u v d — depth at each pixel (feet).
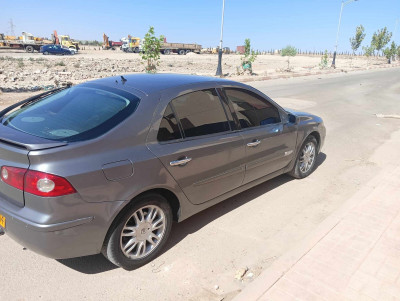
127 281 10.28
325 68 146.61
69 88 13.03
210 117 12.40
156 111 10.80
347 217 13.46
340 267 10.44
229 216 14.39
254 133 13.87
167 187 10.83
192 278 10.52
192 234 12.93
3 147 9.23
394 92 65.51
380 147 25.12
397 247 11.53
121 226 9.99
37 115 11.00
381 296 9.34
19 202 9.19
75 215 9.00
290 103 45.65
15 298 9.39
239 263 11.30
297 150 16.98
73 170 8.85
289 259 10.77
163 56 195.21
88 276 10.42
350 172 19.74
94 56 166.61
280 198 16.20
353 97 55.62
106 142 9.59
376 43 201.98
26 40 192.85
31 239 8.95
